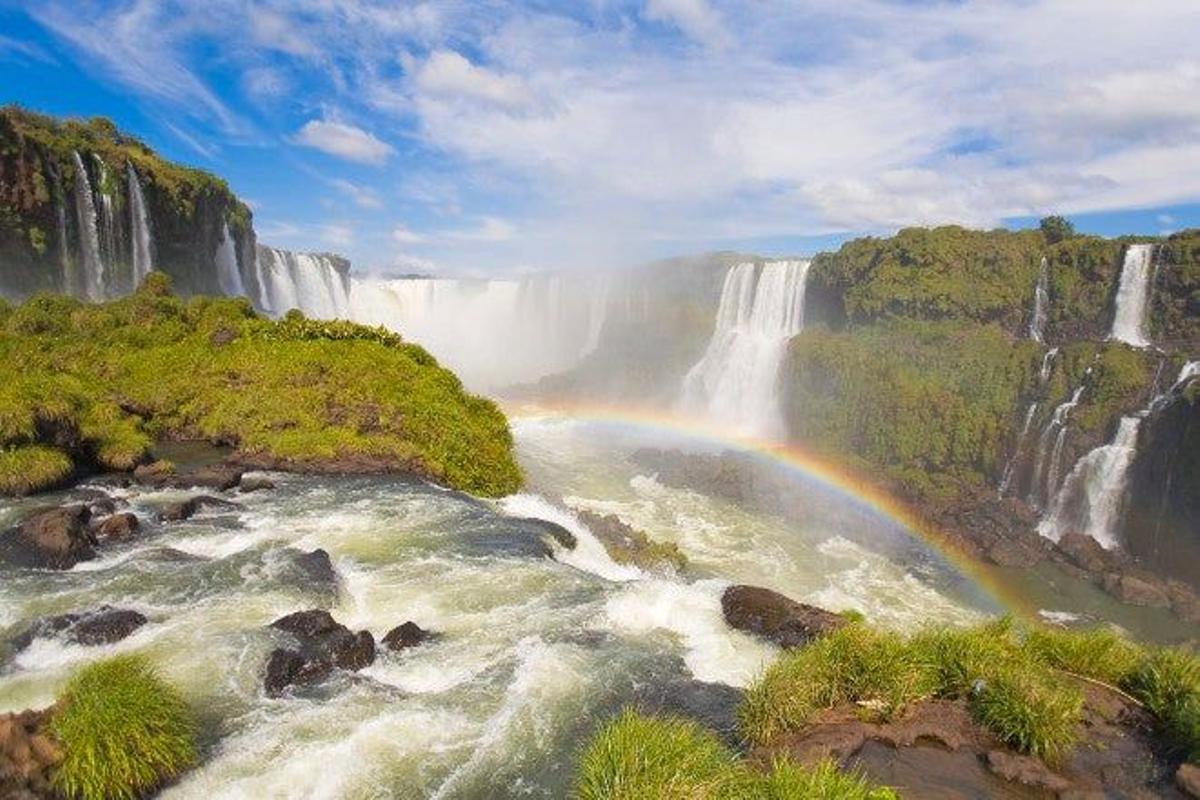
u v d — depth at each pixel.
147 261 62.94
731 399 76.50
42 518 21.83
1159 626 38.12
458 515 27.17
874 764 13.14
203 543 23.22
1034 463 53.66
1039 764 13.12
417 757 13.63
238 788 12.51
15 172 51.62
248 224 80.62
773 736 13.80
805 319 77.00
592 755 12.07
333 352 40.12
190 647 16.50
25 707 14.20
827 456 61.06
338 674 16.16
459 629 18.72
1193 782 12.66
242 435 34.41
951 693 15.12
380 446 33.50
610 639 18.36
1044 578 43.31
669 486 52.31
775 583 38.56
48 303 43.72
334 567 22.05
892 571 42.25
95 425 31.72
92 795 11.34
